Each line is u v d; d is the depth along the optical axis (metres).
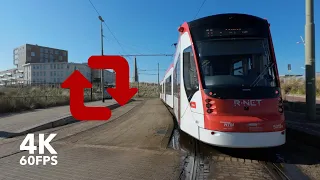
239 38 6.84
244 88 6.24
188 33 7.34
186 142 8.16
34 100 20.11
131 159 6.21
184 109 7.66
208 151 6.98
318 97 25.42
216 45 6.85
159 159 6.23
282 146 7.52
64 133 9.91
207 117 6.20
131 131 10.29
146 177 4.98
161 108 23.84
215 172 5.33
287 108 15.70
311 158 6.36
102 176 5.04
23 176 5.05
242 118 5.95
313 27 10.45
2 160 6.15
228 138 5.90
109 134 9.63
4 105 16.09
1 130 9.79
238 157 6.45
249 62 6.69
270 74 6.51
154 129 10.76
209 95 6.28
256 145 5.83
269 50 6.75
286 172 5.36
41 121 11.99
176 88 10.36
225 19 7.00
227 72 6.59
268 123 5.91
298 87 31.62
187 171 5.39
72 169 5.46
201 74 6.66
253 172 5.34
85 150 7.11
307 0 10.45
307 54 10.60
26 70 119.88
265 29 6.98
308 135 7.78
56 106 21.80
